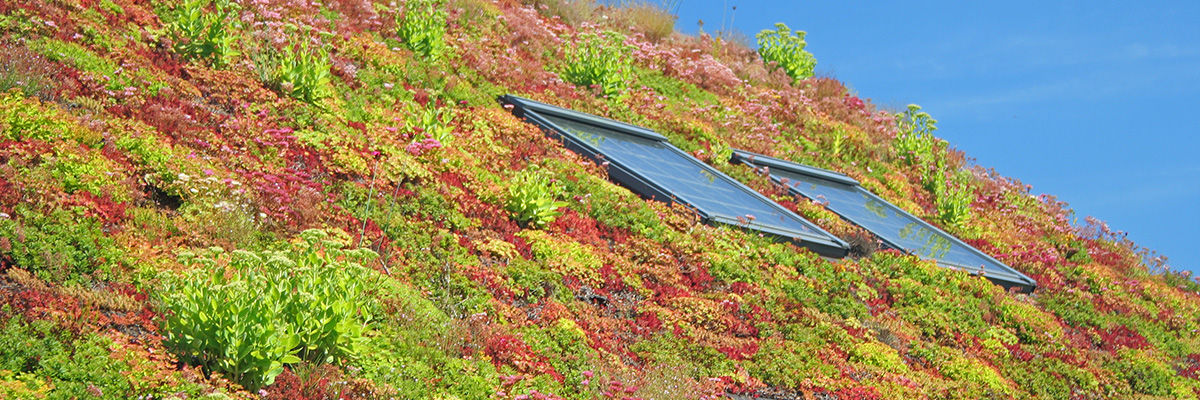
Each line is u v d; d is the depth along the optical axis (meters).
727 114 24.11
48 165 9.34
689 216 15.25
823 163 23.44
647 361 10.16
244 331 6.98
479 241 11.62
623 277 12.11
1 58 11.10
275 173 11.48
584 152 17.25
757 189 19.25
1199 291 22.61
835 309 13.26
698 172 18.50
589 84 22.00
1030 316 15.39
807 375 10.81
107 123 10.86
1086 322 16.66
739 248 14.33
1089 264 21.00
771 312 12.52
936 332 13.70
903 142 25.92
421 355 8.37
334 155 12.57
